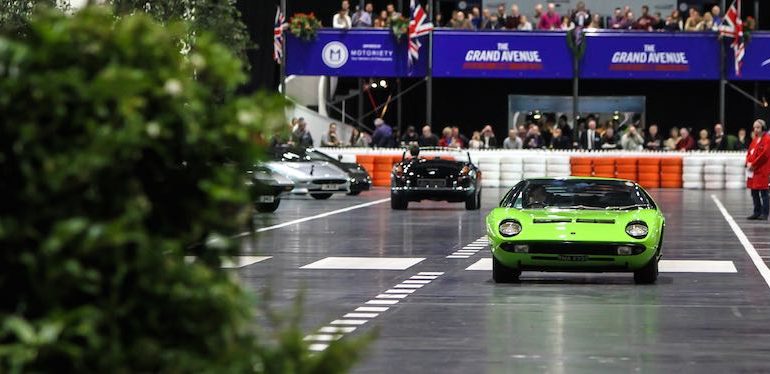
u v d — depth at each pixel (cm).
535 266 3178
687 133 9262
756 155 5738
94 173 791
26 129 789
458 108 9781
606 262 3161
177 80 821
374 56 8700
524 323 2484
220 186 845
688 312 2670
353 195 7975
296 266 3631
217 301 834
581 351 2138
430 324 2466
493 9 9562
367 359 2039
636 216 3234
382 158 8938
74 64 816
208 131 840
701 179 9062
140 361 807
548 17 8875
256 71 8444
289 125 864
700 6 9631
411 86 8938
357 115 9981
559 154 8981
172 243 828
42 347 782
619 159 9044
